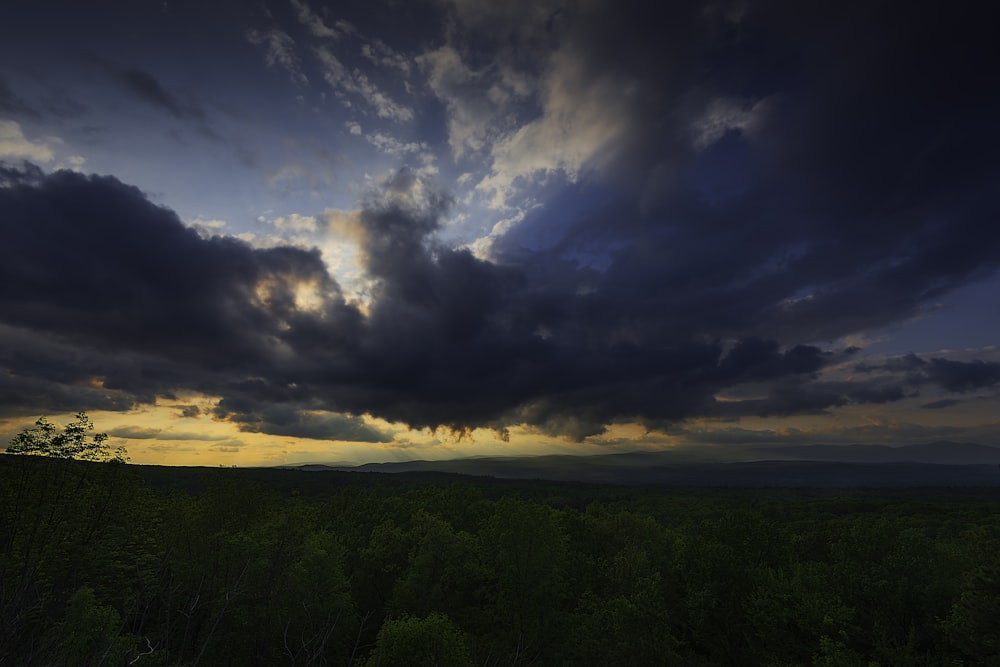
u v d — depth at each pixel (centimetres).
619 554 5534
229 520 4953
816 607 3519
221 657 3141
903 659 3045
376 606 5372
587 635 3916
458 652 3078
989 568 2892
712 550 4266
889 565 3456
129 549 3681
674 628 4281
